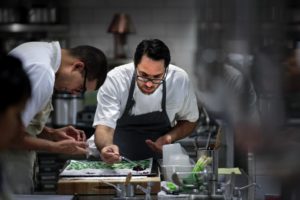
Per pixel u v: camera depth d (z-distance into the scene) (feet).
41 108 8.93
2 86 5.40
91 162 10.14
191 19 21.70
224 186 8.38
